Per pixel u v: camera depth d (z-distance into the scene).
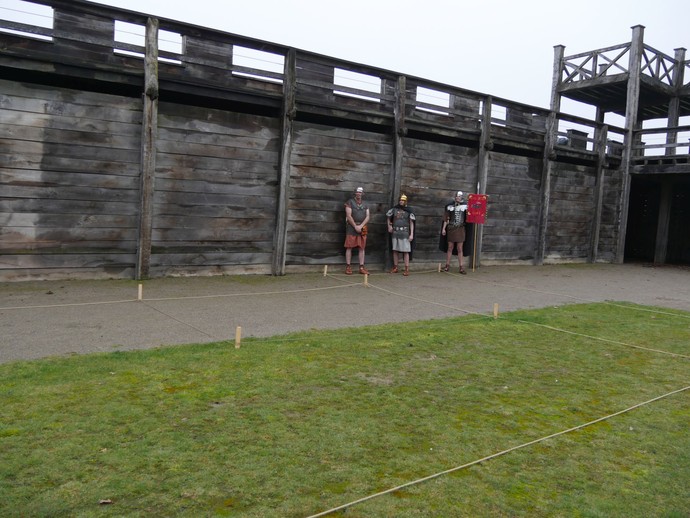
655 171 17.11
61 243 8.91
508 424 4.21
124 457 3.35
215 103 10.91
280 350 5.80
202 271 10.21
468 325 7.46
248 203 10.58
